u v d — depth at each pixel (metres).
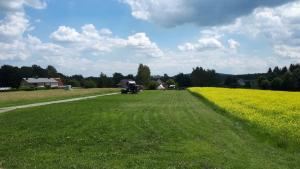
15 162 12.58
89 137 18.27
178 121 25.70
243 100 39.84
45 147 15.51
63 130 20.81
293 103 33.03
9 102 49.22
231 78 153.00
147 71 147.38
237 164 12.30
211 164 12.30
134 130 20.94
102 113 31.92
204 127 22.31
